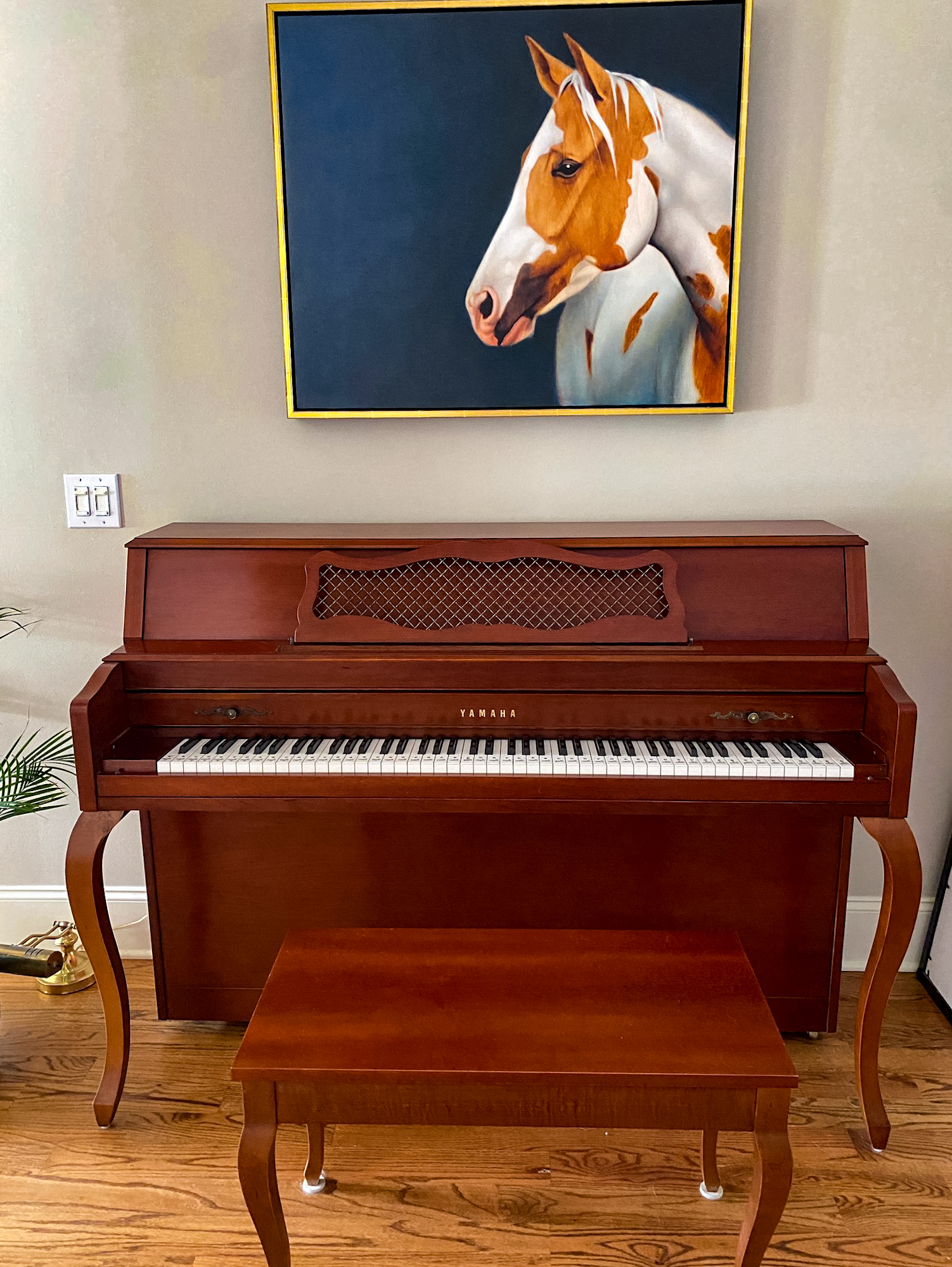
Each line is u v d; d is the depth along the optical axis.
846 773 1.76
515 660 1.88
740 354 2.24
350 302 2.21
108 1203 1.77
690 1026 1.44
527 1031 1.43
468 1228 1.71
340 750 1.85
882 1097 2.02
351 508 2.35
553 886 2.15
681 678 1.88
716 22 2.04
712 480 2.31
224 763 1.79
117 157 2.17
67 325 2.26
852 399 2.25
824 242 2.18
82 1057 2.17
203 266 2.23
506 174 2.13
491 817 2.11
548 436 2.29
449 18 2.05
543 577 1.98
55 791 2.48
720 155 2.10
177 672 1.92
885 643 2.37
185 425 2.31
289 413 2.26
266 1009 1.48
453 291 2.20
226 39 2.11
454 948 1.65
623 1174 1.84
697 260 2.15
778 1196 1.39
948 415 2.25
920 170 2.13
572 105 2.09
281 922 2.19
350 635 1.92
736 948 1.65
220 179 2.18
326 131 2.11
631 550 1.99
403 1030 1.43
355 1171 1.85
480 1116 1.38
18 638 2.43
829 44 2.08
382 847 2.14
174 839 2.14
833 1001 2.17
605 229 2.15
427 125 2.11
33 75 2.13
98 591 2.40
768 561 1.99
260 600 2.01
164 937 2.20
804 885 2.12
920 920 2.47
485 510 2.34
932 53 2.08
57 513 2.36
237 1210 1.76
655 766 1.77
